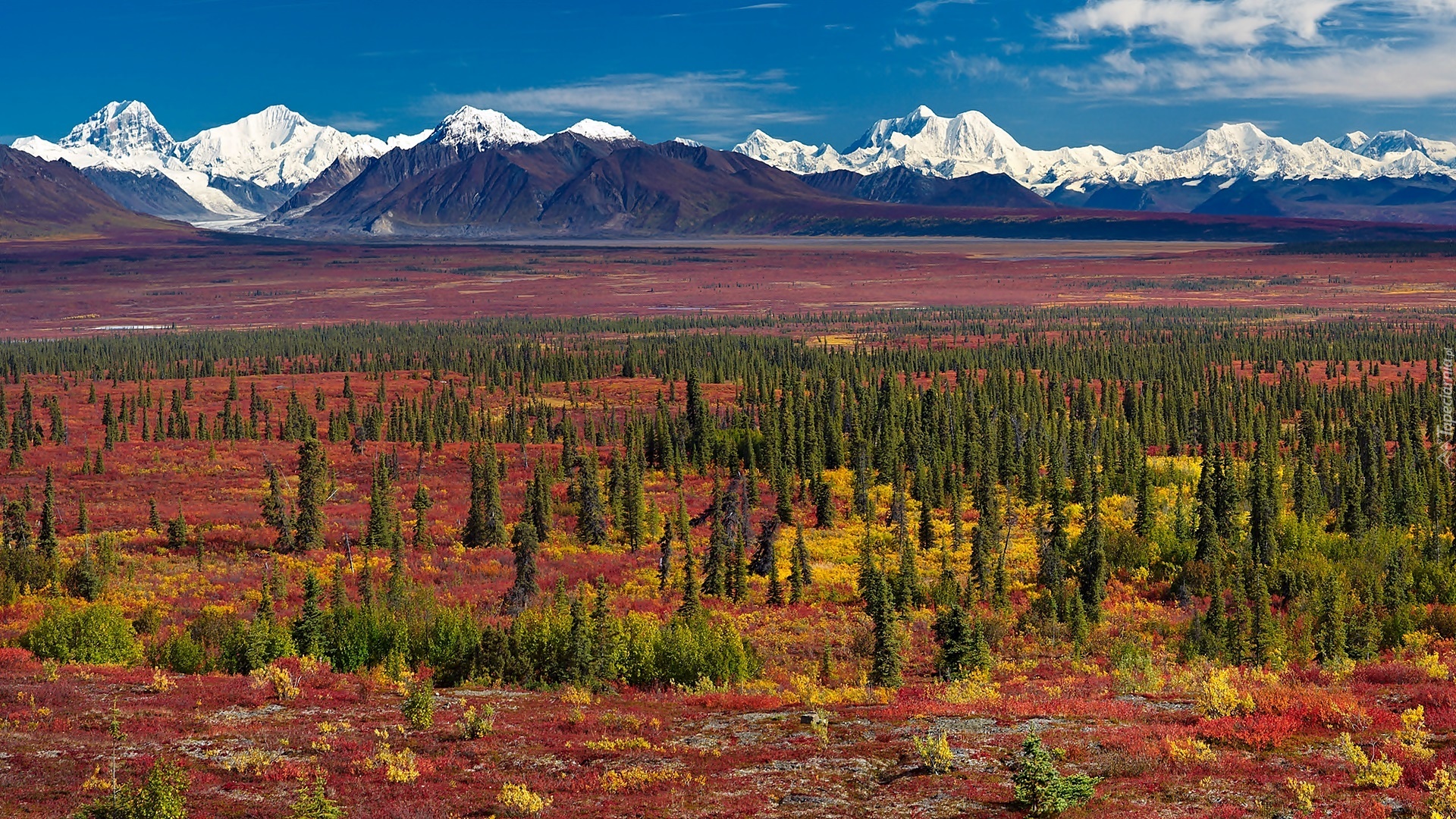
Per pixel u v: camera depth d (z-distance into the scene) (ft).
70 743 137.90
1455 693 149.89
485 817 112.27
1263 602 257.34
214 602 305.32
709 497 497.05
